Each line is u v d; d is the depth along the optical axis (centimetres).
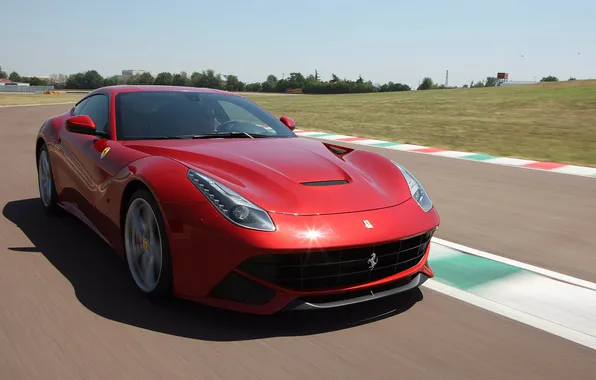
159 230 239
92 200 315
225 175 249
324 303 226
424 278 260
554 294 279
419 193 276
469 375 198
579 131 1350
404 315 246
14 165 655
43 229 371
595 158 865
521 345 222
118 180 275
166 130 319
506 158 827
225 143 301
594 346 222
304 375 193
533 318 248
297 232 220
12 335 218
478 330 234
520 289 285
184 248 229
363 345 217
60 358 200
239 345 213
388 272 242
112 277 283
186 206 229
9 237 351
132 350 207
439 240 379
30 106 2639
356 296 235
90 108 373
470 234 397
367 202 247
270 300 222
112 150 298
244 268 221
